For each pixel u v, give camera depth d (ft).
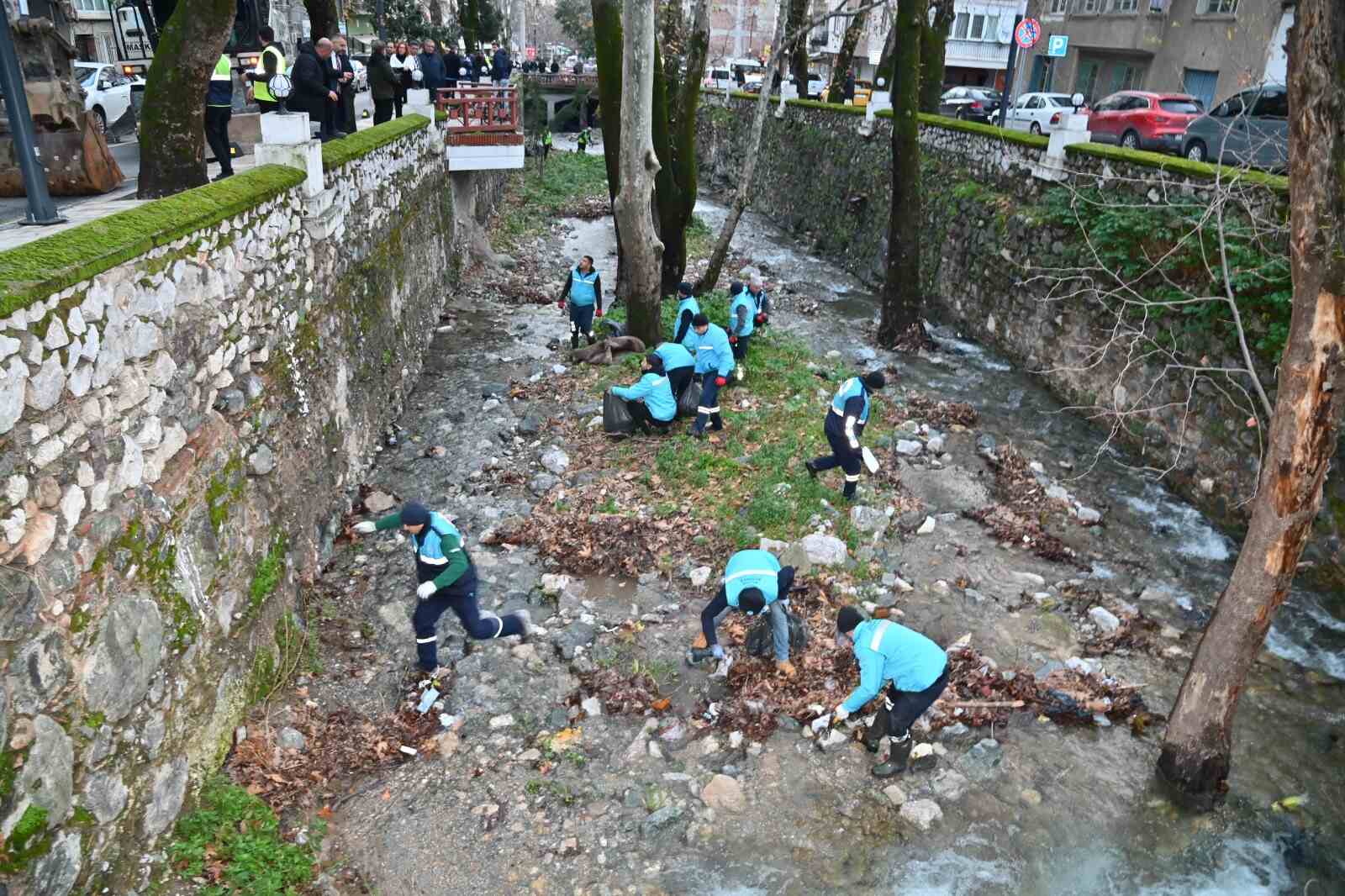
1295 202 15.40
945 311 51.55
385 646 23.22
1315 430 15.75
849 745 20.16
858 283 61.46
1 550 12.03
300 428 25.52
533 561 27.07
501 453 34.37
